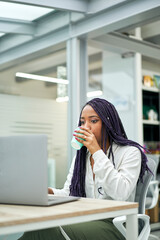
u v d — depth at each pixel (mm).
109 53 4418
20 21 3561
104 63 4441
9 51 3525
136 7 3066
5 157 1311
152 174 1813
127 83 4492
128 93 4492
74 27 3664
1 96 3426
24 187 1271
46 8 3359
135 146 1727
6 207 1241
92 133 1618
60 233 1547
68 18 3617
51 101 3645
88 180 1786
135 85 4449
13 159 1294
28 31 3625
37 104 3582
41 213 1086
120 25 3330
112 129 1785
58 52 3734
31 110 3551
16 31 3564
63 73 3721
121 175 1565
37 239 1560
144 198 1798
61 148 3637
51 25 3697
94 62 4340
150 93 4898
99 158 1553
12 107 3463
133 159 1662
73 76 3684
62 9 3291
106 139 1776
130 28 3855
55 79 3699
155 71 5047
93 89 4312
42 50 3682
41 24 3666
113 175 1526
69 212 1104
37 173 1246
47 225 1055
